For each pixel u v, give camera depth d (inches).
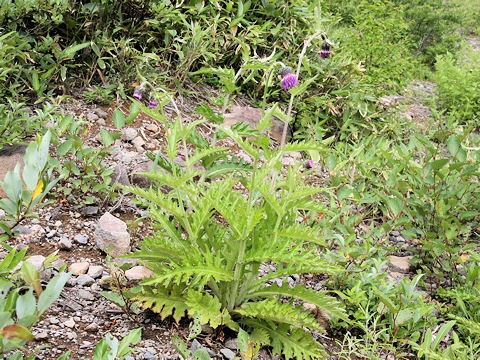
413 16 555.2
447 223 138.1
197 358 82.7
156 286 96.5
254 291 99.0
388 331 111.1
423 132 263.7
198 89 206.2
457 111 332.5
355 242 143.7
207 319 85.1
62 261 107.4
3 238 87.3
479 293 120.0
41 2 160.4
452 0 765.9
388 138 239.9
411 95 366.9
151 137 167.8
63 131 131.2
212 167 124.3
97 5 175.6
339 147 198.1
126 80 180.1
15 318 71.0
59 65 164.7
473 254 125.3
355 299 107.8
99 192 131.7
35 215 83.1
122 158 147.8
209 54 190.4
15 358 66.1
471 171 151.9
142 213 131.6
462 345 100.0
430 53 530.9
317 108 219.5
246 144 86.8
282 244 90.7
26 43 155.4
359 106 225.5
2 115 132.0
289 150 91.8
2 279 67.3
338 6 454.0
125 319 95.9
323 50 123.0
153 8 186.2
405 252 153.3
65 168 126.3
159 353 88.4
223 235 100.9
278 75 216.7
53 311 93.4
